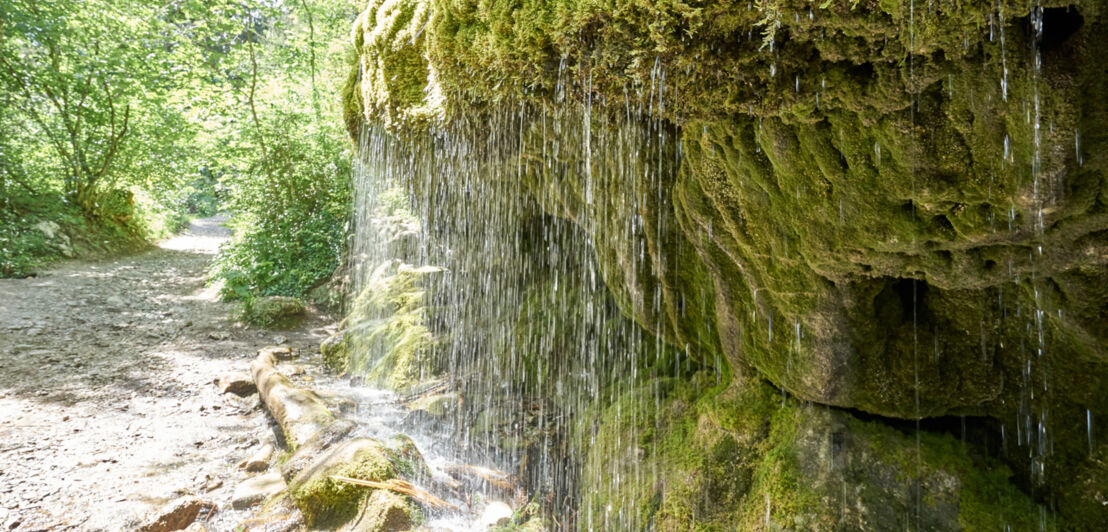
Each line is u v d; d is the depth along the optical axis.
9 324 6.46
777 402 2.27
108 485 3.33
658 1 1.40
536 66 1.89
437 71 2.49
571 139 2.59
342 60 9.91
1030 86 1.10
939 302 1.82
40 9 9.73
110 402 4.71
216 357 6.19
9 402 4.45
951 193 1.31
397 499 2.79
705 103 1.64
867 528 1.84
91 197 12.11
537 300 4.49
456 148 3.34
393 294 5.96
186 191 16.39
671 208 2.33
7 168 10.40
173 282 10.19
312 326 7.82
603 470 2.85
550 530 2.82
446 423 4.04
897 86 1.27
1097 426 1.63
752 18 1.33
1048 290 1.52
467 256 5.25
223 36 10.33
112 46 10.38
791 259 1.79
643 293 2.66
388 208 7.67
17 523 2.88
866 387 1.93
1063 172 1.13
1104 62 1.03
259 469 3.66
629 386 3.24
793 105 1.46
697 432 2.50
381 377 5.03
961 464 1.87
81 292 8.45
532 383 4.25
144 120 11.79
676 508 2.33
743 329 2.21
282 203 9.62
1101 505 1.63
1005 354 1.75
